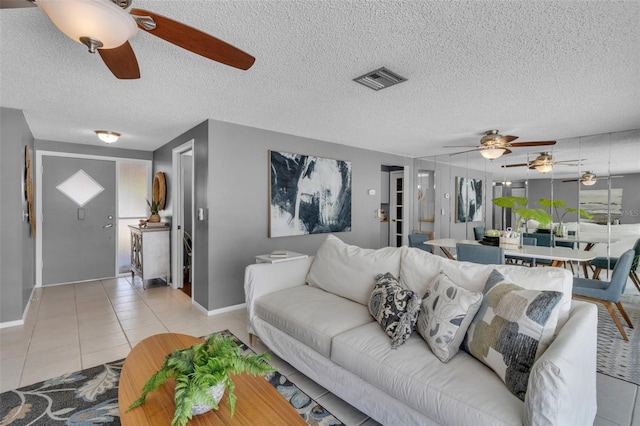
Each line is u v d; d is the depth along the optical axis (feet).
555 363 3.48
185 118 11.00
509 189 16.88
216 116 10.75
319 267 9.11
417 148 16.63
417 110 9.91
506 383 4.21
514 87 7.98
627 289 14.34
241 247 11.95
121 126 12.08
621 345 8.91
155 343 5.88
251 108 9.83
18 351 8.35
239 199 11.85
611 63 6.62
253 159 12.24
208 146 11.03
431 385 4.46
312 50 6.16
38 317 10.86
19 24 5.33
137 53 6.28
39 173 14.62
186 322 10.53
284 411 4.04
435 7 4.81
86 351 8.39
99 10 3.64
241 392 4.44
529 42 5.81
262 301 8.16
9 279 9.96
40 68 6.97
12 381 6.96
